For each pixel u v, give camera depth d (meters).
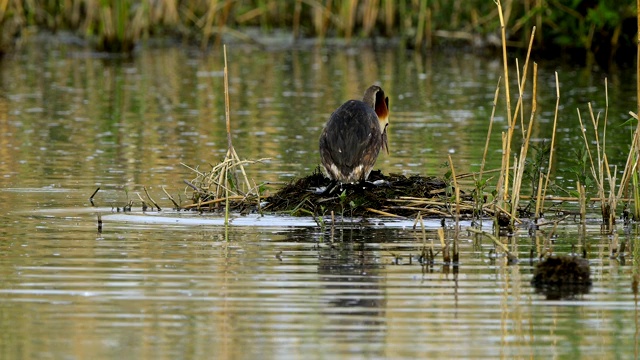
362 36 80.12
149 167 37.84
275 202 31.05
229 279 23.45
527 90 58.97
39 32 81.88
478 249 26.56
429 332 20.16
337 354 18.98
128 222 29.19
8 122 47.62
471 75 65.00
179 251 25.89
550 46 73.19
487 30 75.38
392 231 28.34
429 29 77.06
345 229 28.56
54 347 19.23
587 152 34.56
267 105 53.50
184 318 20.81
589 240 27.75
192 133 45.38
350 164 30.33
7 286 22.77
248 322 20.61
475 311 21.47
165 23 80.81
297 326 20.39
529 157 39.97
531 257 25.61
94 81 61.56
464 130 46.53
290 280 23.38
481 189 30.05
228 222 29.33
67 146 42.03
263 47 78.50
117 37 75.06
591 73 65.62
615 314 21.36
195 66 68.88
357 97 56.03
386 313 21.22
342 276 23.78
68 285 22.89
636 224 29.80
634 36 70.56
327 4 79.31
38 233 27.70
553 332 20.27
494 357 18.94
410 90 58.88
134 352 19.02
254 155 40.34
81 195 32.97
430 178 32.12
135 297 22.09
